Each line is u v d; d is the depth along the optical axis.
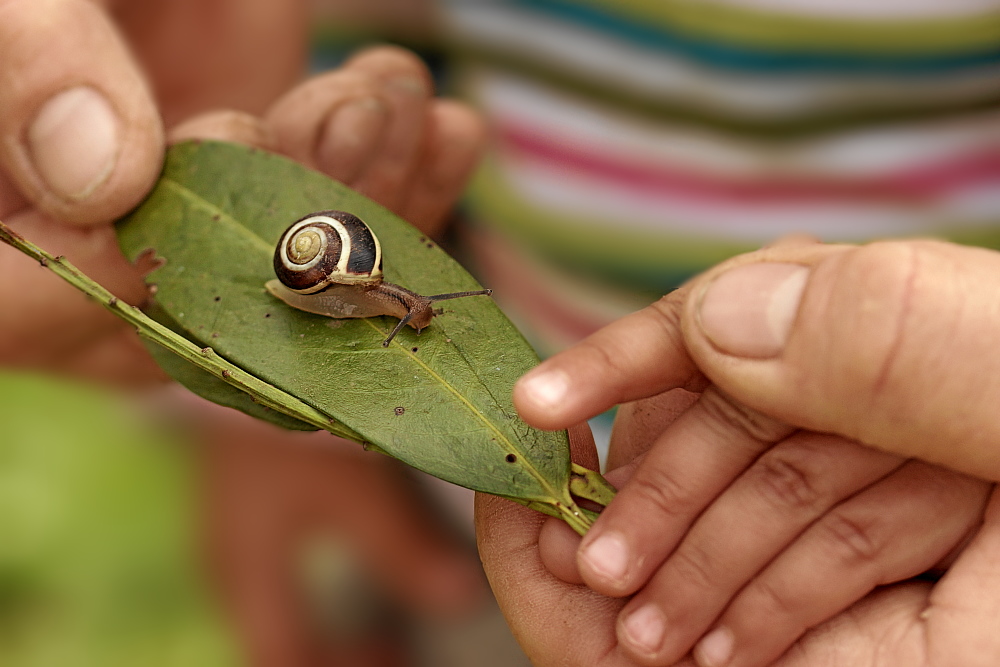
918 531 0.28
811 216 0.42
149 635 0.41
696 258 0.44
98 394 0.42
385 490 0.46
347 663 0.43
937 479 0.28
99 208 0.30
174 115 0.42
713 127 0.41
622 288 0.45
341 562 0.45
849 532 0.28
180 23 0.41
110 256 0.32
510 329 0.29
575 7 0.41
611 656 0.29
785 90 0.41
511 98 0.44
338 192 0.30
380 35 0.46
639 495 0.28
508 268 0.48
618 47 0.41
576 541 0.29
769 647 0.28
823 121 0.41
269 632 0.42
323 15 0.46
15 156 0.30
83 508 0.41
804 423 0.27
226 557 0.43
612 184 0.43
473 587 0.45
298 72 0.46
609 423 0.43
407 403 0.28
